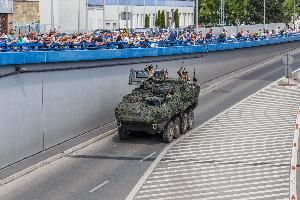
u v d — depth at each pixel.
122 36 40.69
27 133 24.62
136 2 90.25
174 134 28.64
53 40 32.50
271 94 42.94
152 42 40.91
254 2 122.62
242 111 36.41
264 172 22.50
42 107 25.81
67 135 28.12
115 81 33.38
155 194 19.69
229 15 112.12
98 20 83.12
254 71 56.84
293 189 20.22
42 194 19.77
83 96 29.58
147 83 29.73
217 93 43.81
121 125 27.47
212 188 20.39
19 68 23.91
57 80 27.06
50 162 24.11
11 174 22.00
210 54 50.78
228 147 26.86
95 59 30.55
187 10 107.00
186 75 41.34
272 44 69.06
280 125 31.88
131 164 23.81
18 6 62.06
